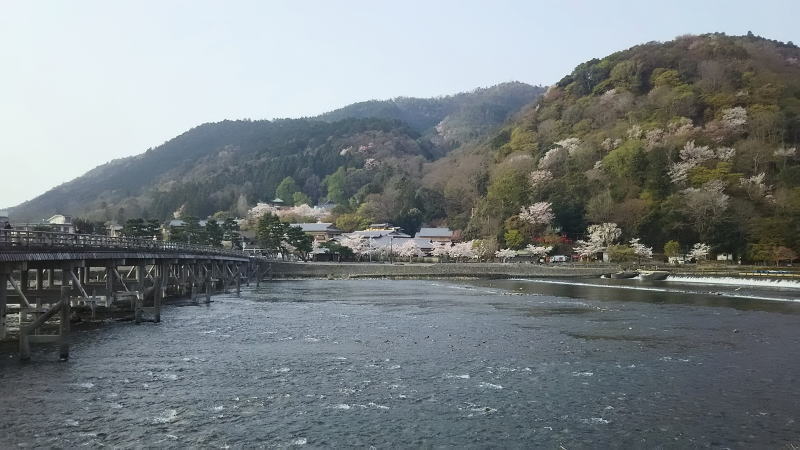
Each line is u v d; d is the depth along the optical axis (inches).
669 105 5255.9
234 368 906.1
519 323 1429.6
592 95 6353.3
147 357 980.6
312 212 6825.8
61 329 930.1
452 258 4874.5
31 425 626.8
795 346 1104.8
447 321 1470.2
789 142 4478.3
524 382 832.3
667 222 3956.7
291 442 591.2
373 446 583.8
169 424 637.9
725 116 4749.0
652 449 582.2
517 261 4429.1
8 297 1120.2
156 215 7155.5
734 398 754.2
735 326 1359.5
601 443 597.0
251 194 7613.2
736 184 4001.0
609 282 3129.9
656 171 4306.1
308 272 4010.8
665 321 1453.0
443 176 6717.5
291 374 871.1
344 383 820.0
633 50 6771.7
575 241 4439.0
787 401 741.3
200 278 2203.5
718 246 3708.2
